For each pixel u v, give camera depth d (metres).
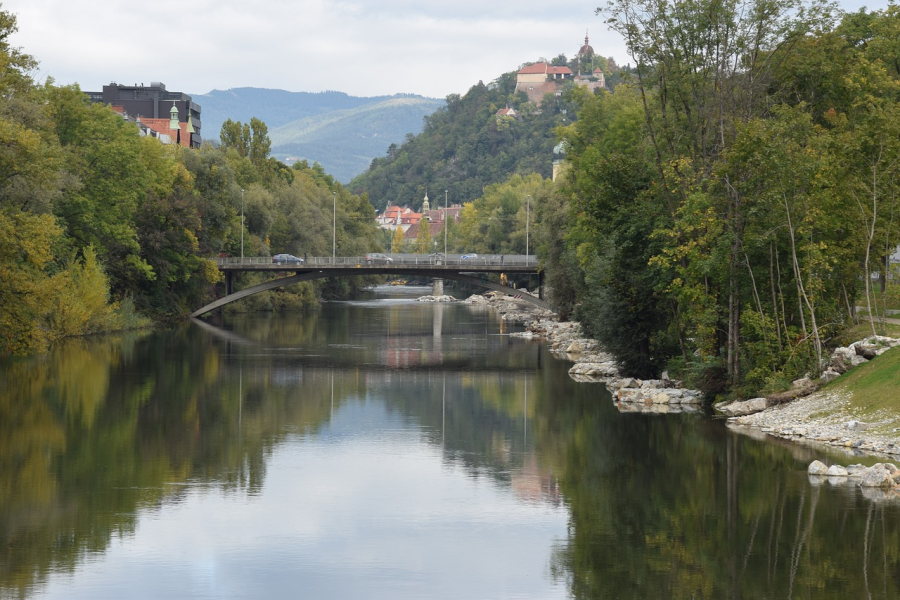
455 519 32.78
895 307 67.69
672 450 43.22
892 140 50.47
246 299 145.00
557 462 41.50
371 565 28.00
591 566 27.84
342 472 39.56
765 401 50.94
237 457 42.22
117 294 104.94
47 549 29.08
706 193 53.62
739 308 55.38
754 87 57.72
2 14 68.69
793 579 26.48
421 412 55.06
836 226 52.94
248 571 27.42
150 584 26.25
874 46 67.19
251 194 147.12
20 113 69.38
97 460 40.88
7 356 75.25
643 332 64.62
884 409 43.81
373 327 120.88
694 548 29.34
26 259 68.19
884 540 29.61
